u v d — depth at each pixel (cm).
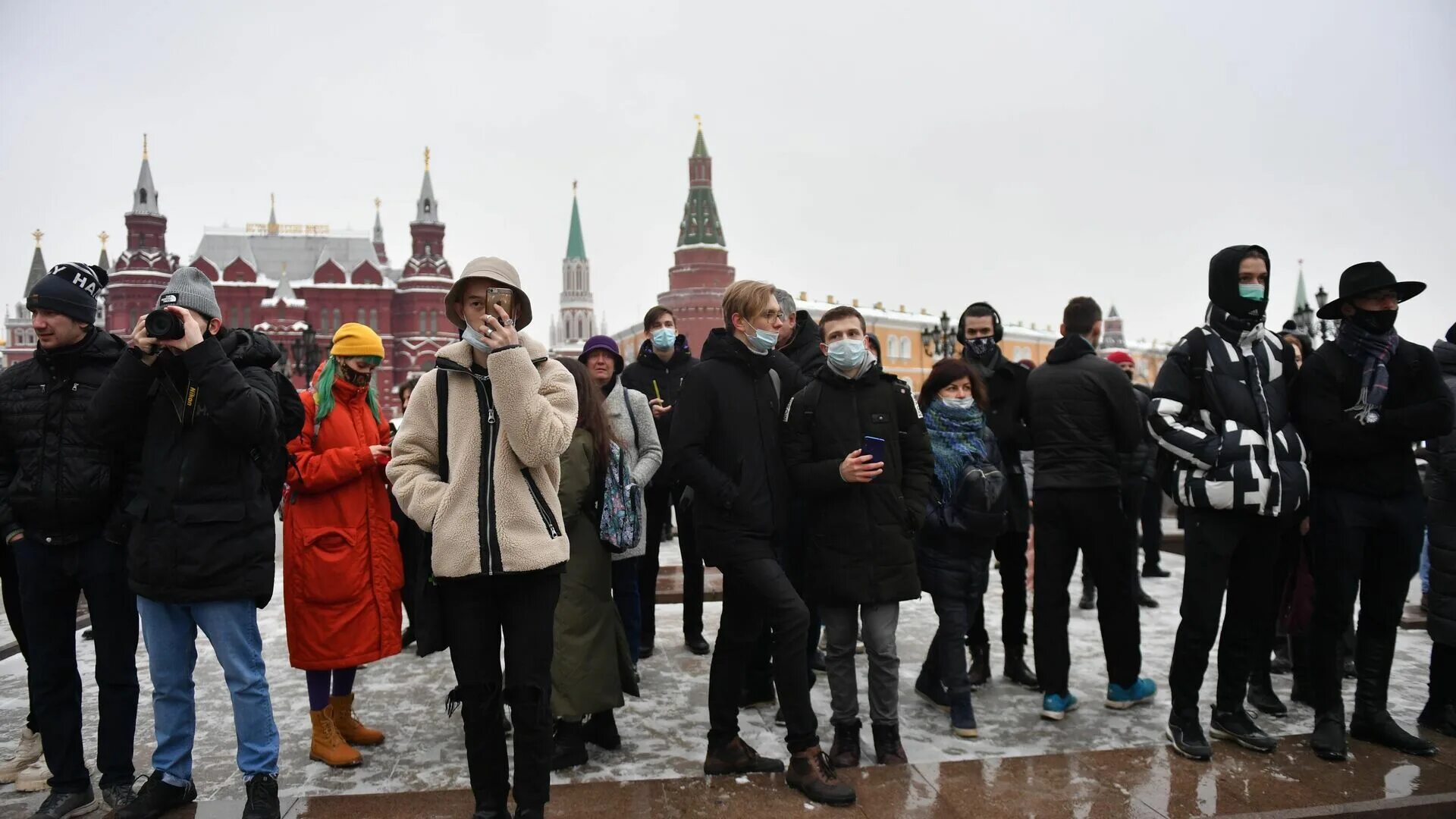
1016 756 386
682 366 617
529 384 290
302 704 482
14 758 388
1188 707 386
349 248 8456
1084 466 437
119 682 339
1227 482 373
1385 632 401
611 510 388
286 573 392
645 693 493
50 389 329
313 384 413
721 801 337
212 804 339
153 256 7750
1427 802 331
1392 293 386
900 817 321
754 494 356
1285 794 341
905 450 390
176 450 315
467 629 294
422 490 295
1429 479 419
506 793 304
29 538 328
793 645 343
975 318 505
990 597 747
